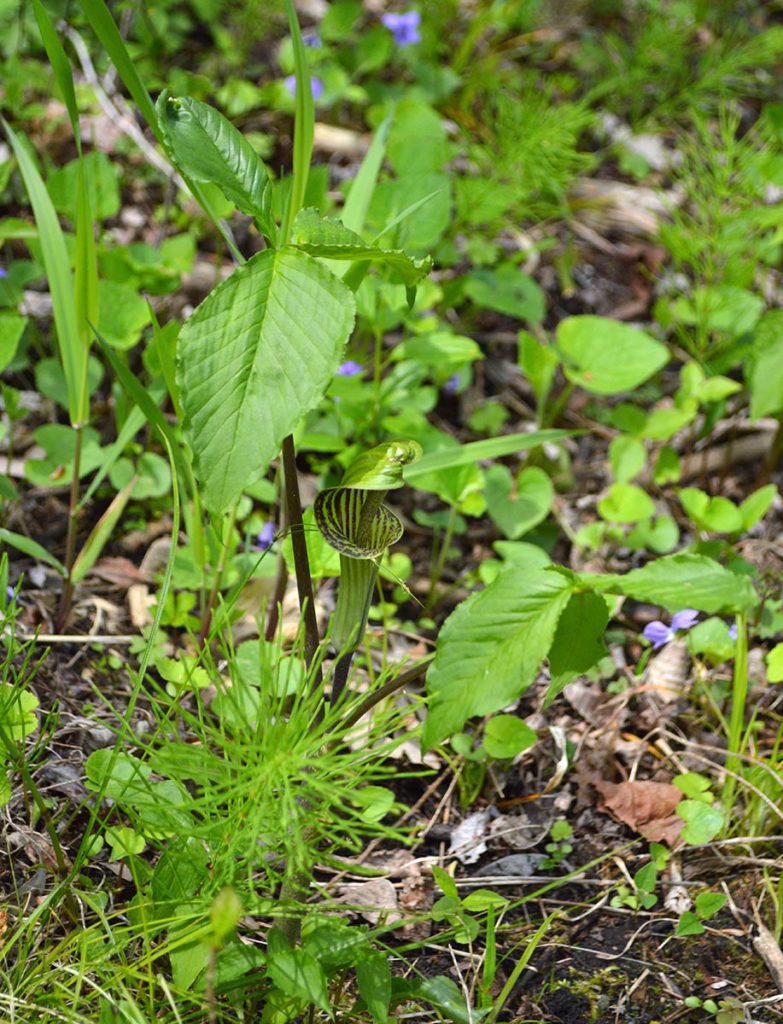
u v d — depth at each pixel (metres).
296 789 1.04
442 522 1.49
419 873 1.24
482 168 1.89
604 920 1.22
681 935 1.20
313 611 1.08
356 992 1.15
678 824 1.26
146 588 1.40
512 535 1.44
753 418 1.50
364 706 1.08
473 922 1.14
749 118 2.30
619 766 1.32
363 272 1.12
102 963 1.08
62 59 1.15
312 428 1.50
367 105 2.13
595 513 1.57
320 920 1.10
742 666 1.26
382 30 2.11
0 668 1.26
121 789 1.11
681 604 1.00
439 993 1.10
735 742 1.27
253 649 1.30
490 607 1.02
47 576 1.40
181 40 2.13
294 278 0.98
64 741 1.25
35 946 1.12
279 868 1.18
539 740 1.33
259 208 1.03
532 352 1.52
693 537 1.55
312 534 1.28
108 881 1.18
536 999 1.17
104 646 1.35
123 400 1.46
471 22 2.32
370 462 1.02
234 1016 1.11
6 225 1.48
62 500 1.47
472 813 1.29
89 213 1.23
